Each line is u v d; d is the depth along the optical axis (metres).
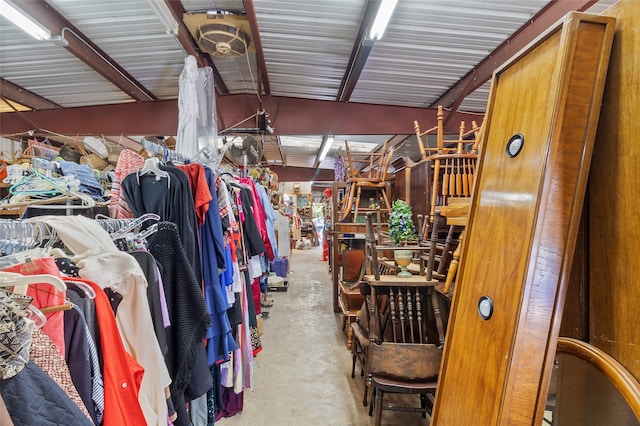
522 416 0.72
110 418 0.75
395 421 2.00
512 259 0.79
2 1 2.30
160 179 1.43
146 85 4.27
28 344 0.56
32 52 3.32
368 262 2.34
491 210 0.93
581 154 0.71
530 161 0.78
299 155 9.04
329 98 4.56
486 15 2.65
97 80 3.98
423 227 2.49
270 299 4.86
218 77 4.26
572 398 0.78
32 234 0.84
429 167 2.56
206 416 1.75
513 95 0.91
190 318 1.21
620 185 0.68
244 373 2.18
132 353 0.92
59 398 0.58
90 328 0.78
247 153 3.88
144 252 1.08
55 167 1.64
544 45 0.81
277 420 2.04
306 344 3.23
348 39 3.17
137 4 2.75
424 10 2.58
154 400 0.94
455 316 1.05
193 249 1.44
